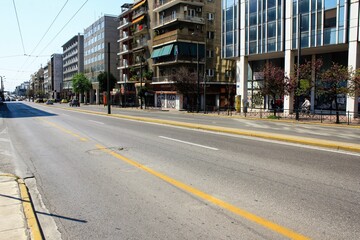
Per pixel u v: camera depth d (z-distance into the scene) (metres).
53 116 30.34
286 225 4.35
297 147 10.62
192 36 50.16
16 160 9.31
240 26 36.62
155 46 55.41
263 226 4.34
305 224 4.37
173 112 42.12
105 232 4.32
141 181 6.66
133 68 65.25
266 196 5.54
